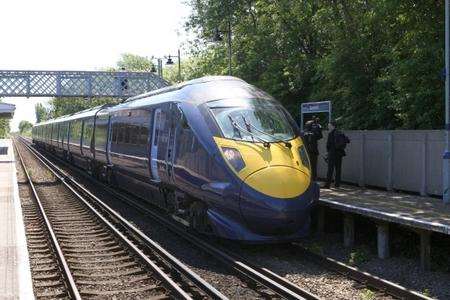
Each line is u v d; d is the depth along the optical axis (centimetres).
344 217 1123
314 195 1039
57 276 891
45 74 4553
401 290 784
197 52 3291
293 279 884
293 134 1116
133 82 4684
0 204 1589
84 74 4616
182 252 1070
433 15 1442
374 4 1705
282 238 1012
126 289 827
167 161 1245
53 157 4441
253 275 864
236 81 1227
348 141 1419
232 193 995
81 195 1945
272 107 1153
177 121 1204
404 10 1495
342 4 1891
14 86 4503
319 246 1091
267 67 2623
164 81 4694
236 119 1085
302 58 2411
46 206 1695
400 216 957
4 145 7425
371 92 1808
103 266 967
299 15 2281
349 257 1029
